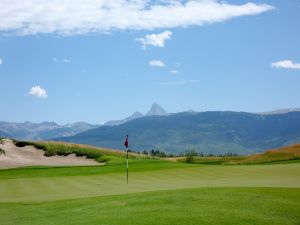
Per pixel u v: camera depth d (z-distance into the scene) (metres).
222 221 15.90
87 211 19.47
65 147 88.88
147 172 44.09
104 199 22.92
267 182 30.22
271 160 67.12
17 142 88.81
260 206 18.36
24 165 73.19
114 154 89.62
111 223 16.20
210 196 20.75
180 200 20.08
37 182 38.03
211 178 35.75
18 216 20.03
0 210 22.06
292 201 19.44
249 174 37.59
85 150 87.56
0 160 76.69
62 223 17.12
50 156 84.38
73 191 30.02
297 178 33.00
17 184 36.72
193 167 47.53
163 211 17.80
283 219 16.33
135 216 17.08
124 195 24.05
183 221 15.95
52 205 22.62
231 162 73.50
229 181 32.38
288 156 68.62
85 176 43.44
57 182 37.50
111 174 44.75
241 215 16.78
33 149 86.94
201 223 15.65
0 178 44.34
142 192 25.02
